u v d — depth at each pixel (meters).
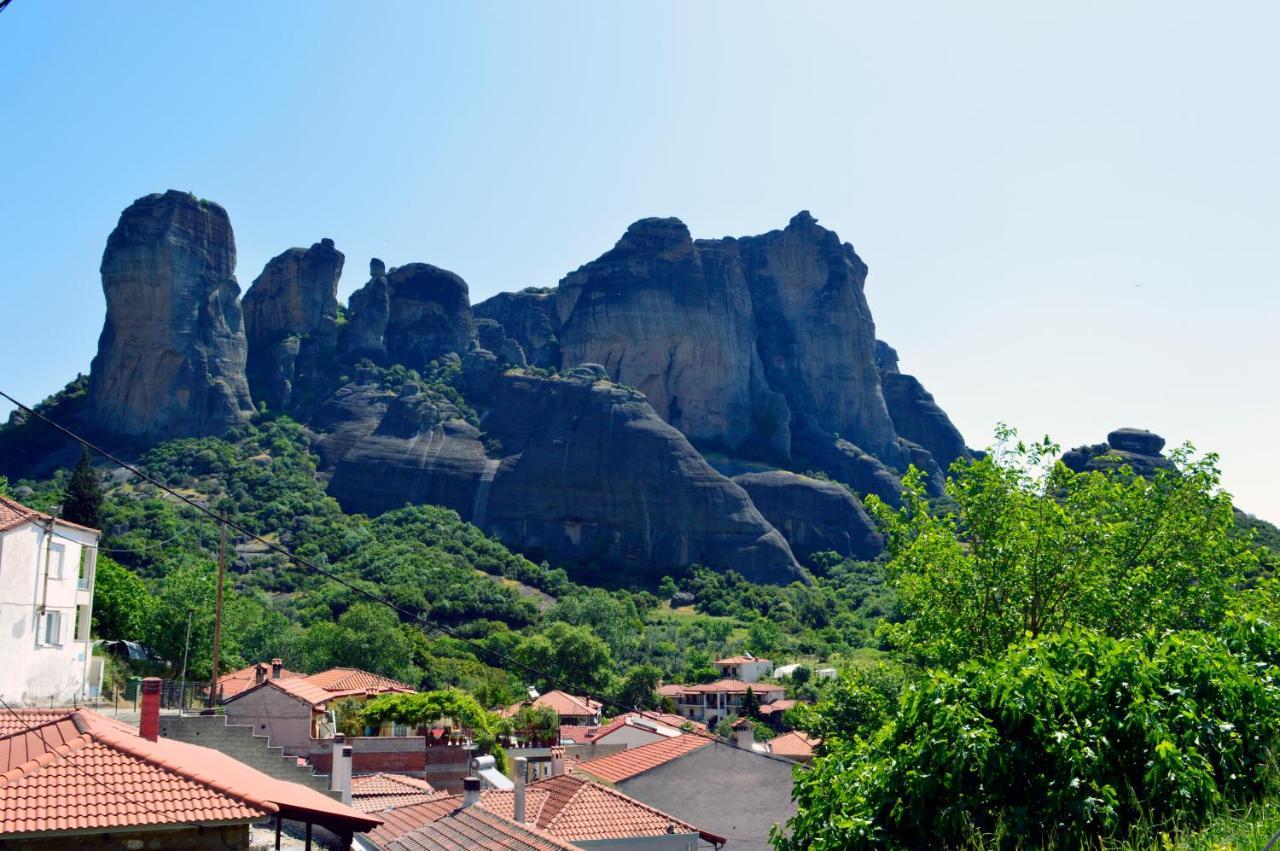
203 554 148.88
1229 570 34.25
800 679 123.50
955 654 32.41
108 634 70.31
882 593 183.00
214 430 193.75
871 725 33.53
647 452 194.88
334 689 58.59
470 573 158.50
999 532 34.47
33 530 39.25
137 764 19.61
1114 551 34.00
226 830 18.89
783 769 44.84
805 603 176.50
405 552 162.88
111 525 146.88
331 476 188.75
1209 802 14.57
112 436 189.50
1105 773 15.45
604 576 182.38
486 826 29.17
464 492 190.62
